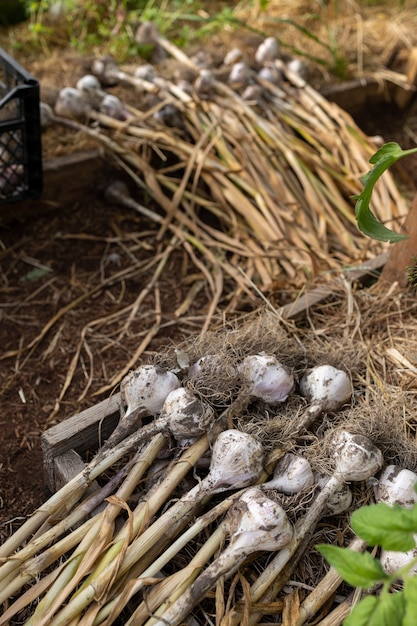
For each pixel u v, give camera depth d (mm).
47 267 2438
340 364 1738
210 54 3229
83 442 1621
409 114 3477
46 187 2584
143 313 2285
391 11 3891
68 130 2760
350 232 2580
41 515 1410
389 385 1736
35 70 3025
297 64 3127
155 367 1531
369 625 965
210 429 1465
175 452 1504
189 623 1325
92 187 2699
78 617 1272
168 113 2768
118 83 2982
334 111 2945
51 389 2027
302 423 1534
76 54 3135
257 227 2482
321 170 2703
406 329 1925
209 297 2357
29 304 2295
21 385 2029
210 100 2865
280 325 1918
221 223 2643
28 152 2283
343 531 1485
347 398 1639
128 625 1255
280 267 2396
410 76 3373
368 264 2168
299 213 2523
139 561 1359
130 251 2531
